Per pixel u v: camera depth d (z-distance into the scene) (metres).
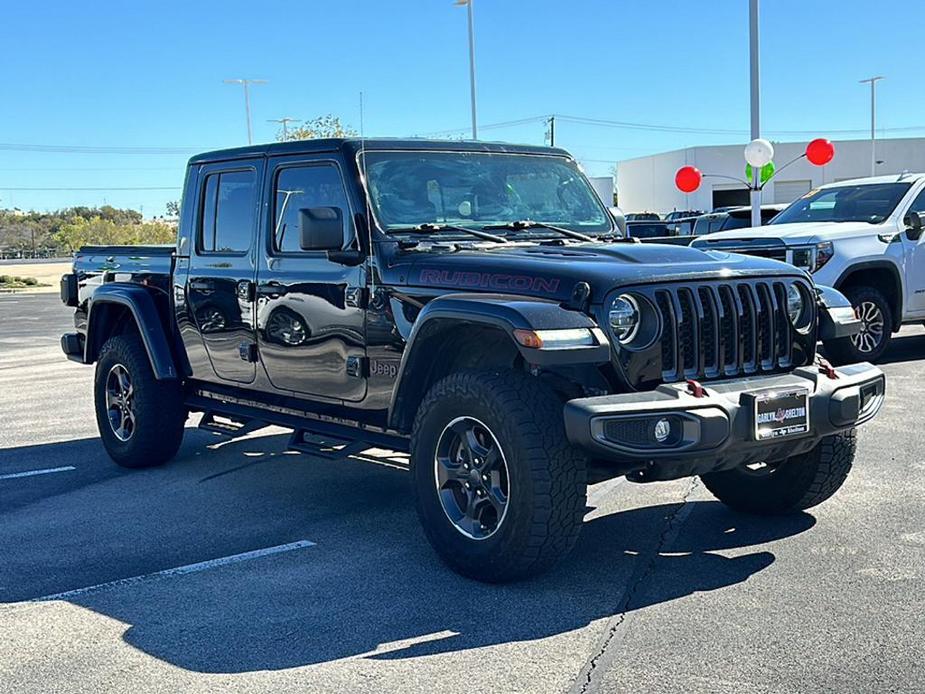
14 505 6.28
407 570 4.80
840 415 4.52
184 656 3.88
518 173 5.84
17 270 65.06
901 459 6.72
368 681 3.61
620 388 4.36
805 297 4.87
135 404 6.93
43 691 3.62
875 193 11.23
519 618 4.15
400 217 5.28
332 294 5.37
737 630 3.96
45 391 11.44
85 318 7.75
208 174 6.33
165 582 4.75
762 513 5.54
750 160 14.30
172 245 6.95
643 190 52.62
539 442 4.19
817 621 4.04
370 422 5.47
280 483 6.65
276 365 5.87
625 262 4.62
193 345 6.60
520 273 4.54
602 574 4.66
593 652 3.80
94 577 4.86
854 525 5.31
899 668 3.59
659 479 4.40
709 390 4.27
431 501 4.67
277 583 4.68
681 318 4.45
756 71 16.70
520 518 4.25
